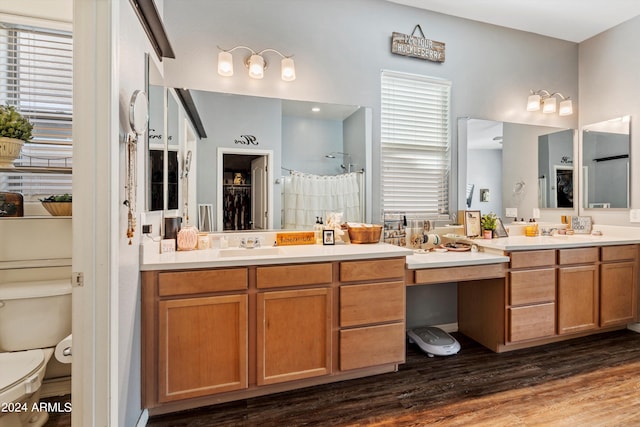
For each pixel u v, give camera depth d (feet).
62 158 6.32
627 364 7.16
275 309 5.72
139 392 4.96
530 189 10.07
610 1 8.53
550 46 10.36
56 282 5.71
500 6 8.75
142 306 5.06
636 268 8.95
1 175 5.99
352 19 8.26
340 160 8.14
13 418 4.54
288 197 7.70
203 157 7.08
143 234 5.22
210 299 5.32
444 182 9.13
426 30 8.93
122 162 4.22
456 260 7.01
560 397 5.92
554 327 7.99
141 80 5.20
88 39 3.62
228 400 5.79
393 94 8.66
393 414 5.46
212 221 7.13
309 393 6.05
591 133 10.41
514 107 9.90
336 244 7.55
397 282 6.52
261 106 7.53
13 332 5.31
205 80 7.14
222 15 7.26
